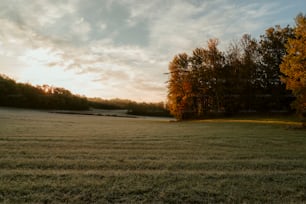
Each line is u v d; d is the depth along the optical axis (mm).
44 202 3861
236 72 39688
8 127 17031
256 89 38969
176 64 40906
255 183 4906
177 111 40312
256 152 8500
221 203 3932
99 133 14664
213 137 13133
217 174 5508
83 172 5535
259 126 21922
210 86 40562
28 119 30062
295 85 18266
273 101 37719
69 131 15617
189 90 39938
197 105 41594
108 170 5781
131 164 6414
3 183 4645
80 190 4355
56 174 5309
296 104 18953
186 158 7367
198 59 41250
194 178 5191
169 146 9852
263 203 3951
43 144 9641
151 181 4934
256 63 39469
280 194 4332
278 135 14227
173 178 5164
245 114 38219
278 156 7770
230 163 6664
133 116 68375
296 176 5398
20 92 80625
